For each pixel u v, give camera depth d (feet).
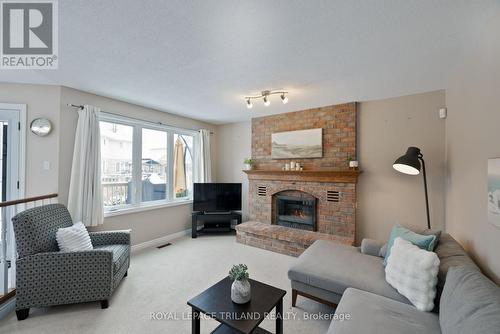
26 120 9.37
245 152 16.37
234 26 5.54
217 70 8.00
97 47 6.55
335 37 5.98
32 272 6.51
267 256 11.24
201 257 11.06
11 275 7.50
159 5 4.82
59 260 6.70
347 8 4.88
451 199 8.73
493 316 3.16
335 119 12.25
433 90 9.96
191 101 11.68
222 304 5.04
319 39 6.08
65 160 9.71
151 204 13.24
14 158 9.39
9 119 9.36
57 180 9.51
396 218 10.82
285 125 13.99
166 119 13.96
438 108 9.91
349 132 11.80
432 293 4.90
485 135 5.47
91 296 6.87
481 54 5.71
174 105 12.42
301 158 13.33
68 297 6.74
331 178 12.01
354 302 5.04
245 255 11.35
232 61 7.34
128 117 11.89
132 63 7.51
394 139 10.87
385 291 5.59
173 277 8.97
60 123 9.55
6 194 9.35
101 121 11.17
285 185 13.60
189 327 6.20
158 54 6.92
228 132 17.21
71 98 9.87
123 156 12.05
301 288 6.87
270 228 13.03
